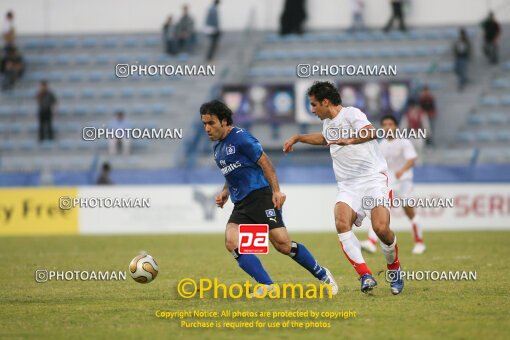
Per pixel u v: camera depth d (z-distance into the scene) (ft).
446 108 317.63
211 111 102.47
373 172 105.81
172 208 248.32
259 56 340.39
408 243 196.34
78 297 110.93
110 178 261.24
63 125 323.16
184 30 339.16
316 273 106.83
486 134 310.24
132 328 87.61
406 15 350.02
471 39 342.03
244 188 104.53
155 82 331.36
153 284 123.65
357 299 104.83
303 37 347.15
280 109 286.05
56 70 346.74
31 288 120.88
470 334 81.66
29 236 239.50
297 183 260.42
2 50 354.13
